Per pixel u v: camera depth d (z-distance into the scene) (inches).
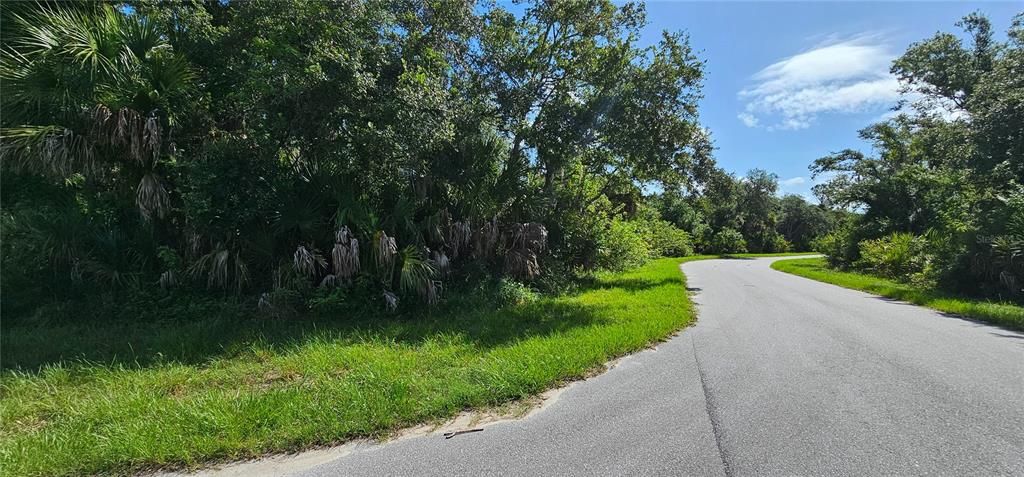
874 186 1069.8
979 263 517.0
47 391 193.6
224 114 364.8
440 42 438.9
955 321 366.6
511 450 146.2
